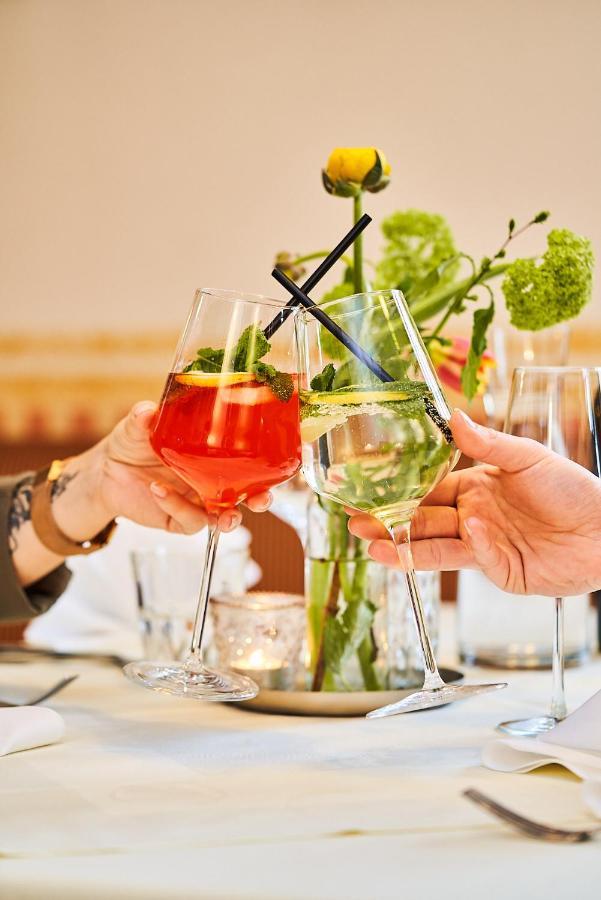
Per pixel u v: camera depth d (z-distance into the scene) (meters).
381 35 3.89
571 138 3.80
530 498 1.00
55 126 4.04
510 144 3.83
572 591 1.03
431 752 0.92
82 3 4.02
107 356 4.03
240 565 1.45
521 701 1.15
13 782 0.83
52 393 4.04
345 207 3.95
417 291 1.21
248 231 3.99
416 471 0.92
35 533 1.30
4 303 4.05
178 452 1.00
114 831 0.70
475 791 0.69
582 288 1.14
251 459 0.98
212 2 3.97
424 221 1.29
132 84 4.01
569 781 0.81
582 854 0.64
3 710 0.96
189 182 4.00
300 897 0.58
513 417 1.07
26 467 2.69
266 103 3.97
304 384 0.95
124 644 1.58
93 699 1.17
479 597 1.37
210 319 0.99
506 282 1.16
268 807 0.75
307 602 1.17
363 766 0.87
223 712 1.11
